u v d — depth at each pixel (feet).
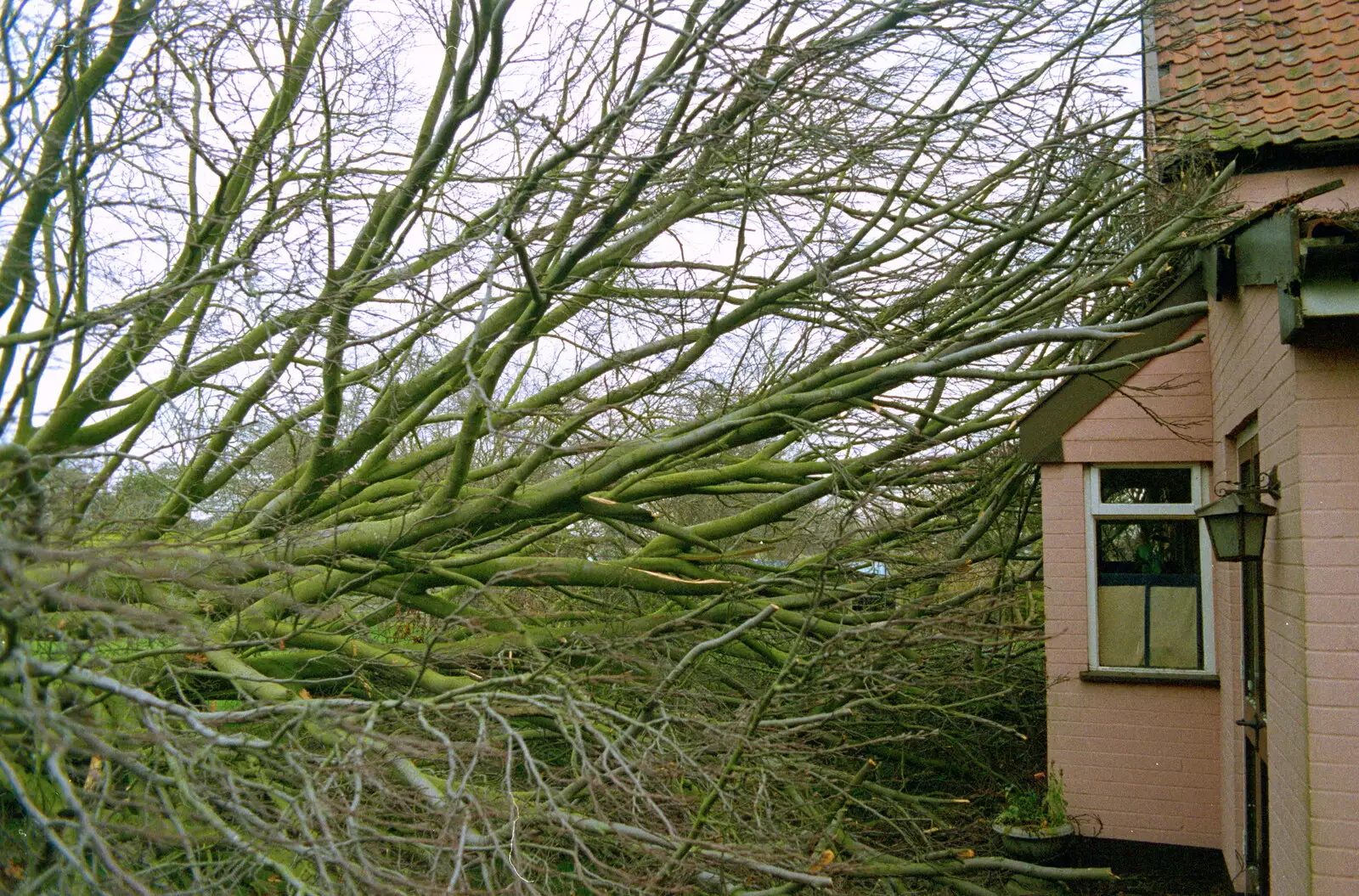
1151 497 28.45
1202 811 26.89
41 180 20.77
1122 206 31.17
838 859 21.39
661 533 30.63
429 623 27.99
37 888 12.25
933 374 23.85
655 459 25.45
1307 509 15.46
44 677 13.37
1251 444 21.74
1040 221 26.76
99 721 16.24
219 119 24.30
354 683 26.89
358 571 26.50
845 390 24.43
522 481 25.48
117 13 22.47
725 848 15.14
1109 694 27.84
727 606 28.50
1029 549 38.73
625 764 15.43
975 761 31.99
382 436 25.98
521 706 18.02
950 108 28.60
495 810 14.62
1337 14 29.81
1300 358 15.69
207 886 12.91
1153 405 28.25
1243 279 19.60
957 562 25.54
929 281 30.40
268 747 13.65
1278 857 17.78
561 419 26.71
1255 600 21.34
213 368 24.14
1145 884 26.23
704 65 22.53
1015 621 33.09
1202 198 26.55
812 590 27.86
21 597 11.44
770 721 19.65
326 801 13.74
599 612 31.12
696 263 29.01
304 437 28.43
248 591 16.06
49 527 13.30
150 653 17.57
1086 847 27.43
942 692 29.78
